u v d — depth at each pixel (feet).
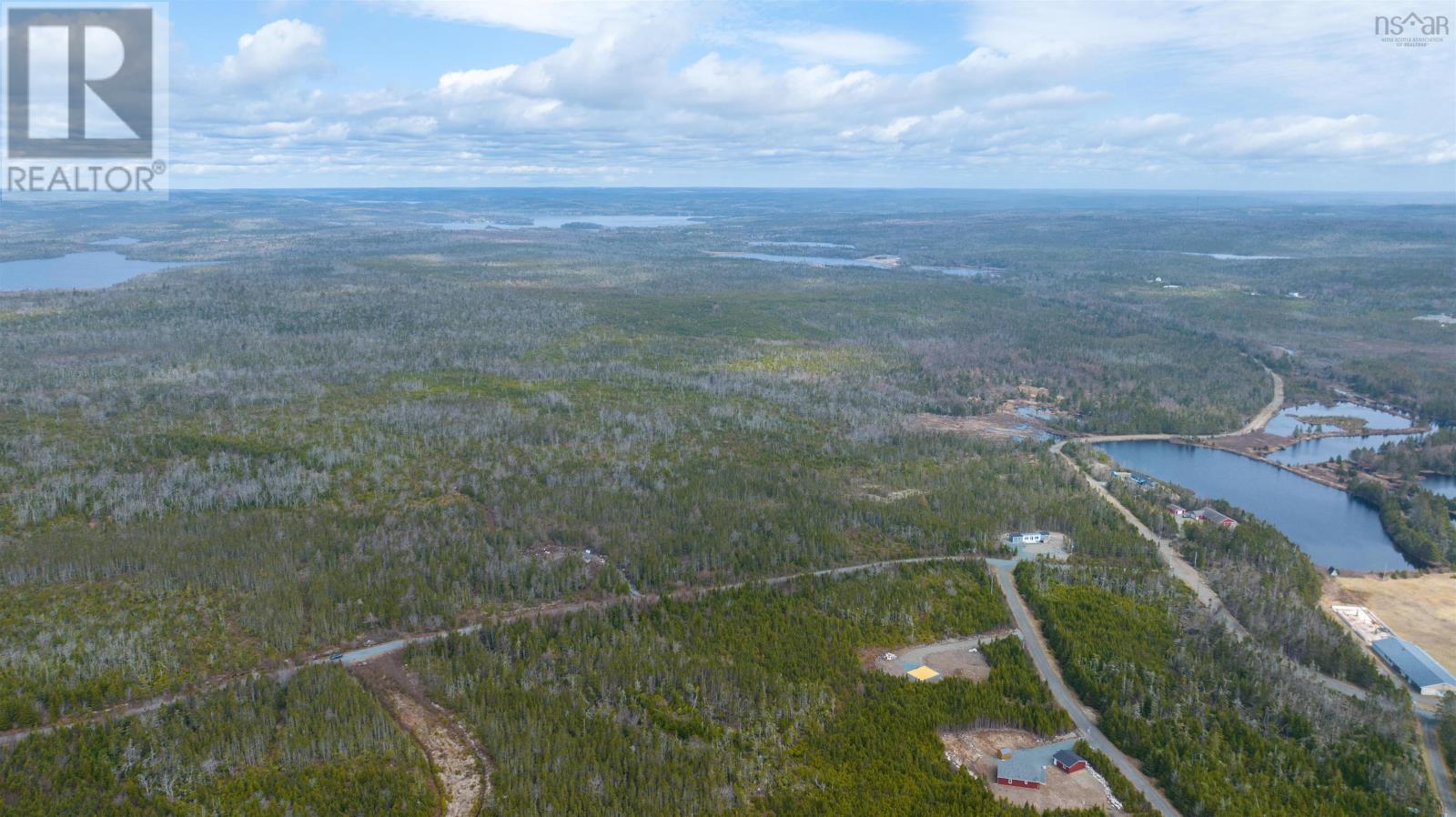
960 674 526.57
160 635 530.27
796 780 433.89
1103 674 518.78
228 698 469.57
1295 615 588.50
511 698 482.28
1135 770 452.35
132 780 414.41
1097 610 586.04
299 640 536.01
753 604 585.63
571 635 547.08
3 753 425.69
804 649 539.70
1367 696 522.06
